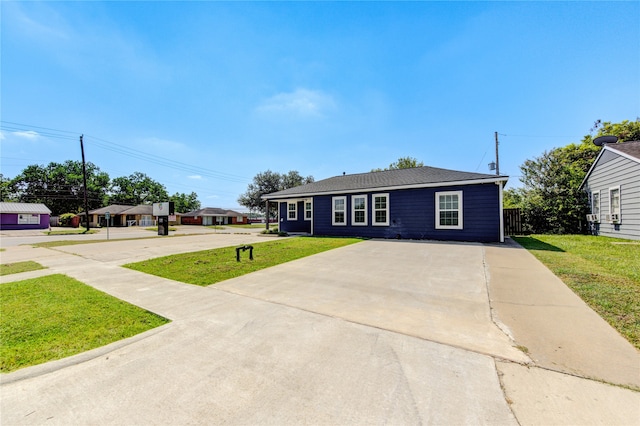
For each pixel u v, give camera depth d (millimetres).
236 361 2469
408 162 34719
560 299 3936
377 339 2855
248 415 1754
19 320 3533
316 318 3492
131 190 58719
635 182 10547
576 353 2455
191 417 1748
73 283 5566
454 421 1652
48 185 49438
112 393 2027
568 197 15227
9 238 19391
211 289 4992
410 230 12844
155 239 16750
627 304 3637
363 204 14297
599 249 8406
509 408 1756
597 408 1729
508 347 2611
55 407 1873
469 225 11430
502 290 4473
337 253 8695
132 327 3299
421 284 4988
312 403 1863
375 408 1792
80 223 43625
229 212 54969
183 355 2602
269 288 4969
